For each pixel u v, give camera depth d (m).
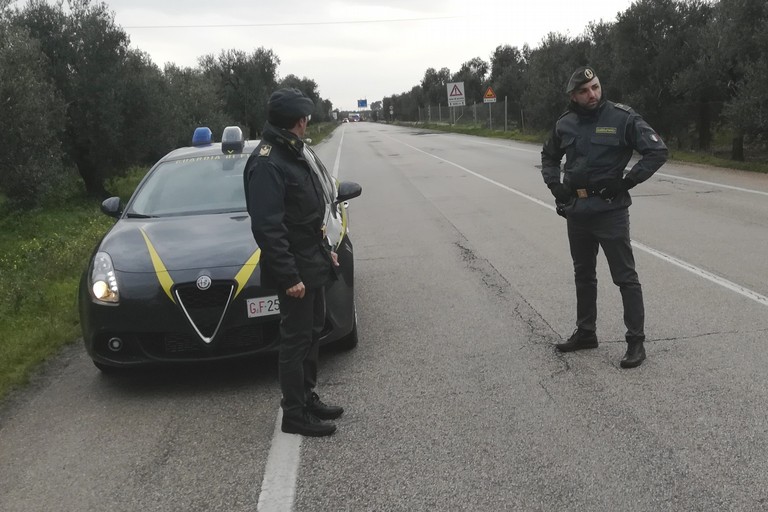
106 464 3.60
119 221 5.46
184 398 4.41
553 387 4.25
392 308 6.13
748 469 3.19
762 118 15.16
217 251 4.60
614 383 4.25
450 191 14.23
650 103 20.28
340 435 3.77
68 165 16.52
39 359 5.19
